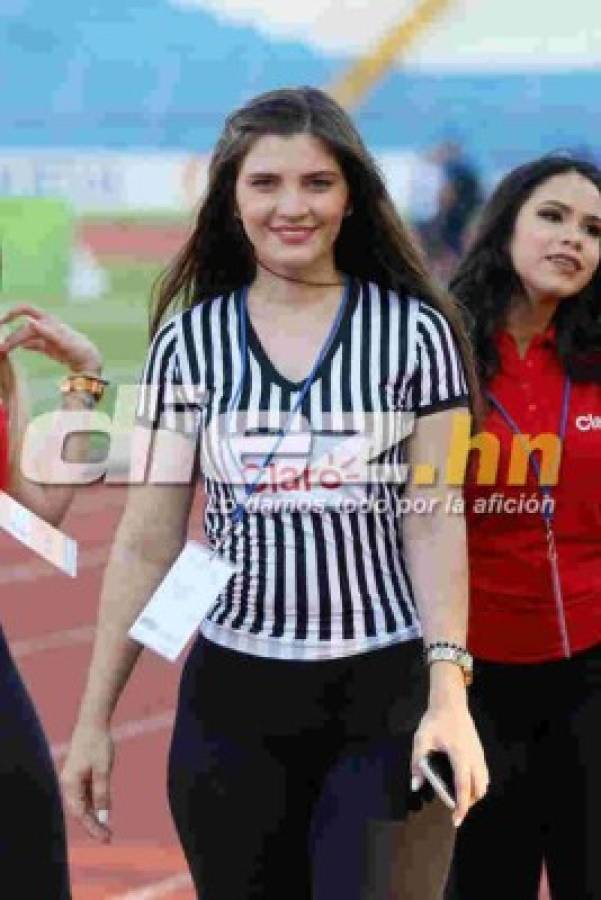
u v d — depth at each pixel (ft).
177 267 22.77
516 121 121.08
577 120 121.39
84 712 22.56
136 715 51.24
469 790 20.12
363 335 21.54
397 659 21.22
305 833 21.77
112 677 22.50
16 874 21.39
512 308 25.55
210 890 22.07
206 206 22.38
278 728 21.31
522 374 25.25
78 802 22.49
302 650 21.15
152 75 125.39
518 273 25.40
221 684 21.52
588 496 24.95
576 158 25.55
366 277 22.06
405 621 21.38
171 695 53.31
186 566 21.48
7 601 66.80
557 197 25.16
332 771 21.33
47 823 21.56
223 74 125.59
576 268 25.11
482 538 25.07
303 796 21.65
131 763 46.57
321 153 21.26
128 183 115.75
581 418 25.02
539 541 24.95
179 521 22.54
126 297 107.65
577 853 25.26
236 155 21.59
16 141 122.01
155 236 112.37
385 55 123.44
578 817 25.17
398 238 21.80
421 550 21.56
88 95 123.85
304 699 21.21
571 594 25.04
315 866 21.02
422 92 122.52
